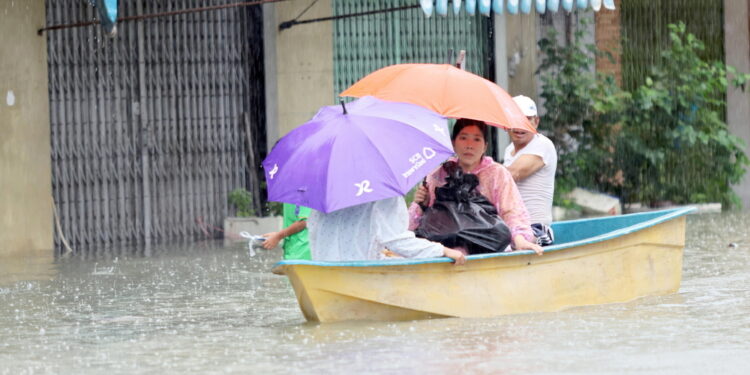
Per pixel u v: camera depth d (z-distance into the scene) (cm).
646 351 1474
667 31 4009
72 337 1723
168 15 3181
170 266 2672
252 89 3491
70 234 3278
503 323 1700
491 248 1778
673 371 1352
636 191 3884
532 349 1496
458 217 1781
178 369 1439
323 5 3519
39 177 3191
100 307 2042
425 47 3691
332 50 3550
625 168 3866
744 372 1343
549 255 1809
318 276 1681
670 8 4022
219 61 3444
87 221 3297
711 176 3941
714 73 4050
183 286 2309
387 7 3628
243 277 2430
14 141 3142
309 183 1688
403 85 1802
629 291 1925
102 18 2534
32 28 3162
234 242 3234
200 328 1775
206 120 3434
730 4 4078
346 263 1675
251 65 3484
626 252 1919
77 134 3275
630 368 1370
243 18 3469
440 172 1841
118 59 3316
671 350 1479
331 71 3544
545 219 1986
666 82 3881
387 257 1856
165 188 3388
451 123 3684
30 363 1518
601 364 1395
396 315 1719
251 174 3491
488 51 3772
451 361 1425
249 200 3431
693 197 3881
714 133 3888
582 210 3678
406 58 3662
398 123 1719
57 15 3228
